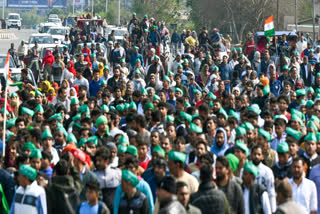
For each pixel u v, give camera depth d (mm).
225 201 17969
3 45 134625
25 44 90750
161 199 15961
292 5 142500
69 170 20219
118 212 19312
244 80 44156
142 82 43719
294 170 21422
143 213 19234
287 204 15758
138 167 21062
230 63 53750
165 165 20359
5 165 24844
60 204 18906
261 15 140750
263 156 24109
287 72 47062
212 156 20828
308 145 24500
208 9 142625
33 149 22609
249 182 19781
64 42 89250
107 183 20906
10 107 35438
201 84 50250
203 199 17812
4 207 21312
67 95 37531
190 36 80250
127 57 66062
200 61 58219
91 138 23406
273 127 29094
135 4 164625
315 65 52750
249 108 31906
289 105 36375
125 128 29781
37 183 20312
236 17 140375
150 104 30812
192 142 24703
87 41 79250
